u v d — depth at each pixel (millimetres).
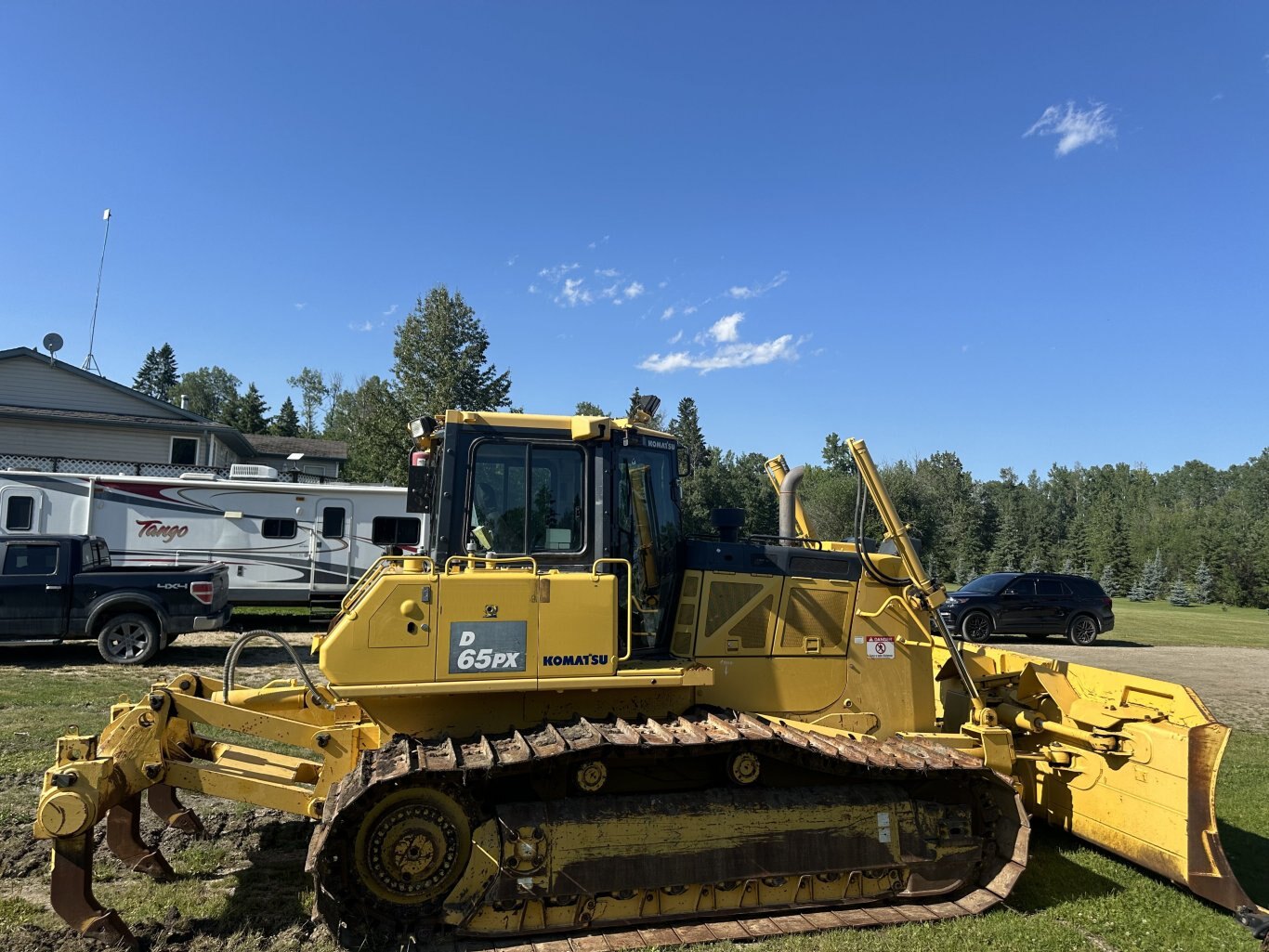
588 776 4441
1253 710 11242
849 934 4344
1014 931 4418
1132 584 60031
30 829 5441
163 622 11711
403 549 5617
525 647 4359
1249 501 101938
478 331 38094
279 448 40125
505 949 4094
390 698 4492
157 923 4266
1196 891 4840
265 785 4582
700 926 4398
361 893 4152
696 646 5109
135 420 21344
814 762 4734
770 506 50625
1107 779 5492
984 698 6355
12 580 11227
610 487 5004
